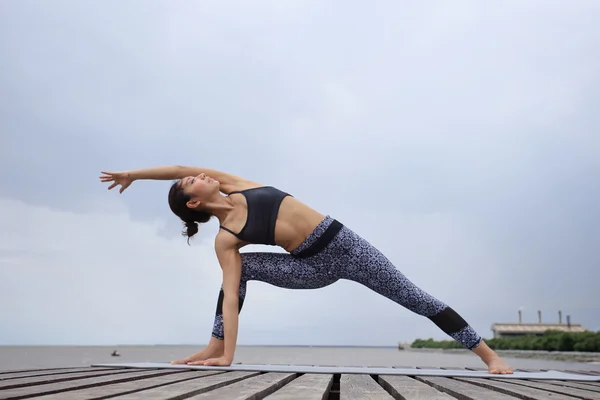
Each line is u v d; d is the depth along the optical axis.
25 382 2.97
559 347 61.81
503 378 4.38
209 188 5.17
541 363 47.34
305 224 5.09
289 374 4.21
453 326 5.11
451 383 3.72
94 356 77.81
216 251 5.18
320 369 5.00
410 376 4.43
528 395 2.91
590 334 59.31
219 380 3.42
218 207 5.18
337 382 4.24
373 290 5.32
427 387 3.25
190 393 2.62
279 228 5.06
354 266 5.16
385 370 5.01
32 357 69.94
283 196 5.17
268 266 5.32
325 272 5.25
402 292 5.14
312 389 2.97
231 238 5.10
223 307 5.07
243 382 3.35
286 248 5.21
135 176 5.40
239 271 5.19
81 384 2.96
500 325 97.56
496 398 2.69
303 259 5.23
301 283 5.34
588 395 2.95
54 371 4.21
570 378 4.46
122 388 2.80
